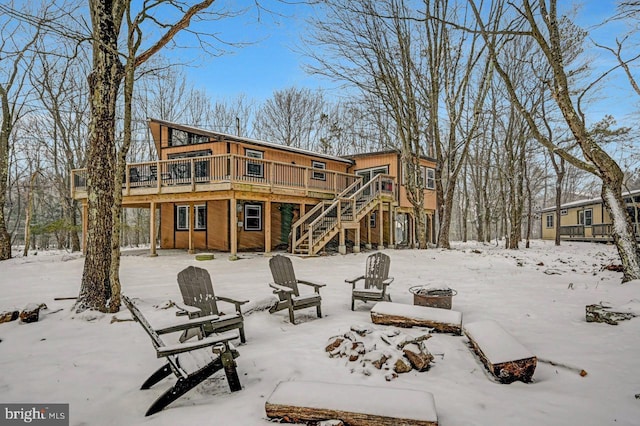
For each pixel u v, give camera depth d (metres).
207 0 5.84
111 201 5.63
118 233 5.36
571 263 11.66
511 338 3.48
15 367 3.48
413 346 3.46
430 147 20.91
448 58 15.95
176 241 16.97
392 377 3.12
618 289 6.25
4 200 13.95
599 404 2.64
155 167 14.11
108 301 5.41
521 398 2.76
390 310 4.57
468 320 4.88
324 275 8.95
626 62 7.26
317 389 2.61
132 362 3.60
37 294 6.79
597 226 23.05
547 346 3.83
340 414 2.36
